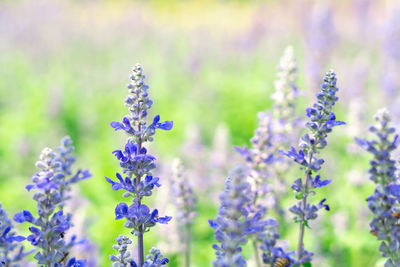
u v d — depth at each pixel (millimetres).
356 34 23875
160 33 28703
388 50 14891
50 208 3523
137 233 3814
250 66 23312
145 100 3898
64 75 22781
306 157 4199
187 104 18219
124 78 21375
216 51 25359
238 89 18906
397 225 3725
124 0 39531
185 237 6969
